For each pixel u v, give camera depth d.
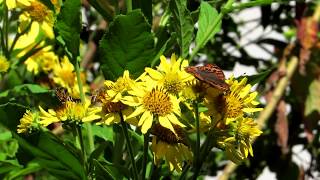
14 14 0.60
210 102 0.40
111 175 0.41
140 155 0.48
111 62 0.44
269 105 0.83
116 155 0.47
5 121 0.43
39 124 0.42
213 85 0.38
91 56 0.77
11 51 0.59
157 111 0.40
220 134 0.41
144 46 0.43
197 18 0.53
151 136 0.44
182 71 0.41
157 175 0.44
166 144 0.42
